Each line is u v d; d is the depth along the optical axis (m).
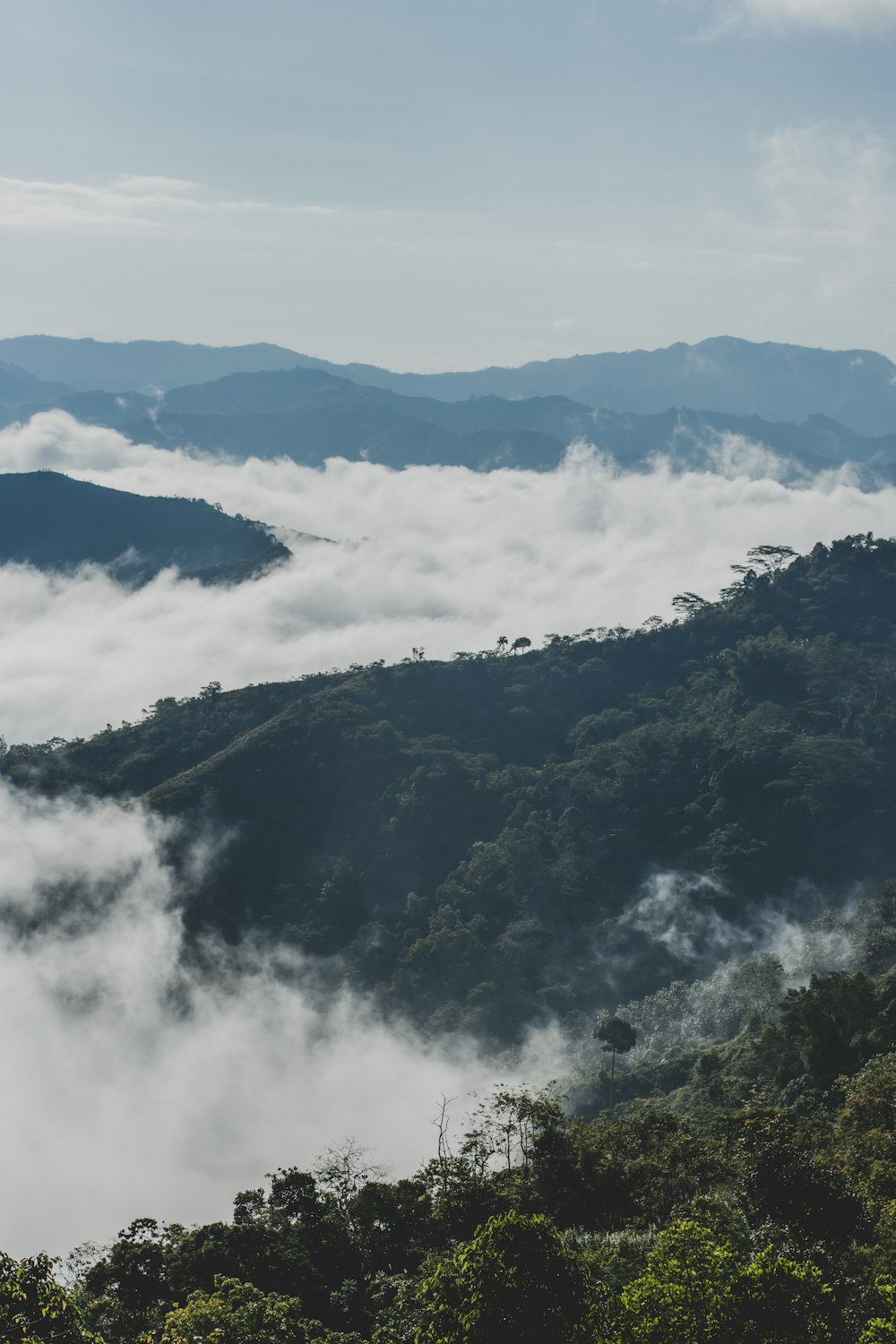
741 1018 106.56
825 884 143.75
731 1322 27.39
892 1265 35.50
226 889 146.12
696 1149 50.09
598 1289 33.00
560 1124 52.88
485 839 156.62
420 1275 42.03
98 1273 43.97
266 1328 35.88
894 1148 48.66
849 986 80.62
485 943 135.25
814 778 155.38
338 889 146.75
